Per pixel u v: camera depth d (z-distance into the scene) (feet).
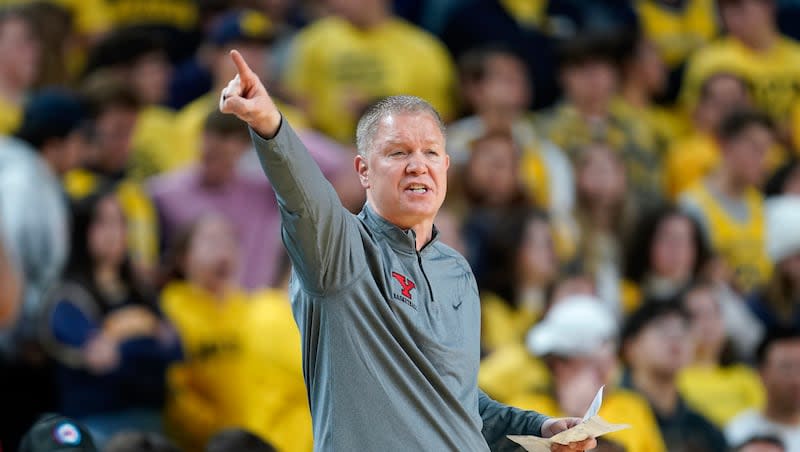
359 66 112.37
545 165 110.52
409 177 43.21
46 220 89.35
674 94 129.59
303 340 42.86
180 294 88.53
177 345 86.58
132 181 102.01
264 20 112.47
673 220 108.47
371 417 41.75
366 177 44.27
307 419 85.81
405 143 43.34
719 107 126.31
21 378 83.25
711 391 98.99
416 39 116.67
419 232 44.21
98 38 113.19
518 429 47.14
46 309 85.15
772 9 133.69
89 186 96.53
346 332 41.65
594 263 107.14
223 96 39.11
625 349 90.27
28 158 91.71
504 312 96.22
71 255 87.71
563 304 86.84
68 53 108.17
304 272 41.22
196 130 104.73
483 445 43.78
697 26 132.67
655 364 89.20
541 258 98.12
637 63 123.65
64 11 107.76
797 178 119.24
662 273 108.27
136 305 87.25
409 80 114.01
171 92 111.55
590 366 83.15
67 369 83.82
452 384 43.14
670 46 130.93
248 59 107.45
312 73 112.06
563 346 83.05
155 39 110.11
